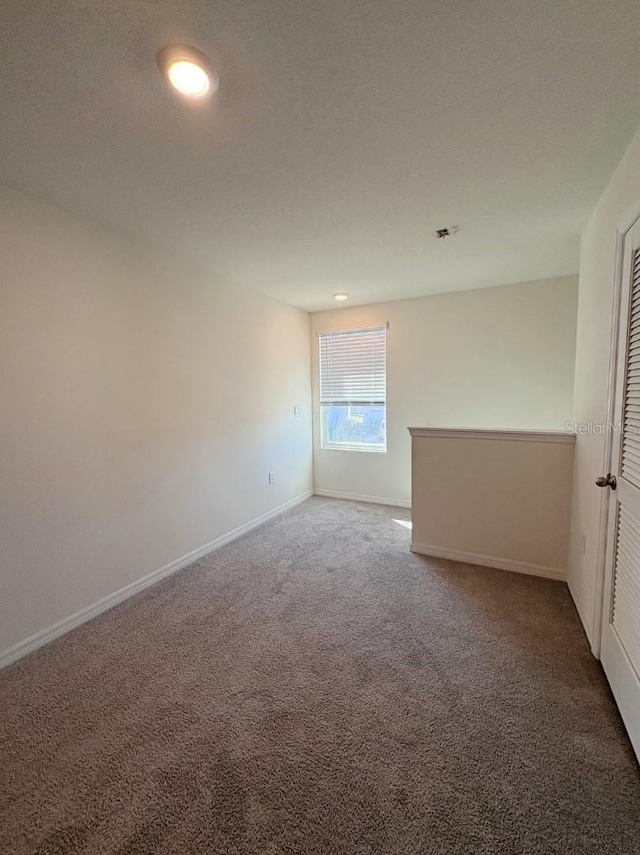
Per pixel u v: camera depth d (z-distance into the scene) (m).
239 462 3.46
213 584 2.60
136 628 2.12
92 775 1.29
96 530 2.27
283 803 1.19
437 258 2.88
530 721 1.47
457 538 2.88
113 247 2.32
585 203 2.05
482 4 1.00
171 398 2.76
